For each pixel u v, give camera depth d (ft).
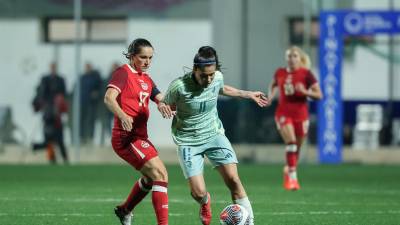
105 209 118.93
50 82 237.86
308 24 233.14
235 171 90.38
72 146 244.22
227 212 88.38
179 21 250.57
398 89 242.17
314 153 238.48
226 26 247.09
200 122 90.68
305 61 149.89
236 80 245.86
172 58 251.19
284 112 151.33
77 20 236.84
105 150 242.58
